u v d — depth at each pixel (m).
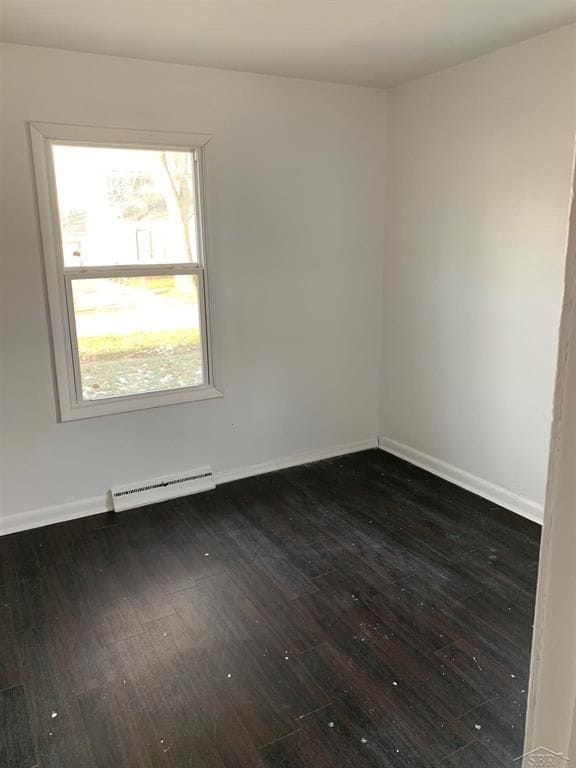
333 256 3.92
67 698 2.04
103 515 3.39
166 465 3.61
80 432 3.30
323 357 4.05
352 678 2.12
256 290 3.69
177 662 2.21
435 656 2.23
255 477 3.91
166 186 3.33
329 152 3.74
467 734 1.87
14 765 1.79
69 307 3.17
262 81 3.43
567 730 0.47
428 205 3.68
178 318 3.50
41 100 2.90
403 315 4.03
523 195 3.06
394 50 3.02
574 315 0.42
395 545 3.03
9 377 3.07
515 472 3.36
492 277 3.31
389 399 4.28
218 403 3.71
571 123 2.78
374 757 1.80
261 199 3.58
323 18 2.54
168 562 2.90
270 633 2.37
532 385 3.17
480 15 2.55
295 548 3.02
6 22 2.53
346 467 4.07
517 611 2.49
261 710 1.98
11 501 3.20
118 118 3.09
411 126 3.71
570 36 2.72
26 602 2.58
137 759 1.80
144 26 2.60
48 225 3.01
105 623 2.44
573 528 0.44
